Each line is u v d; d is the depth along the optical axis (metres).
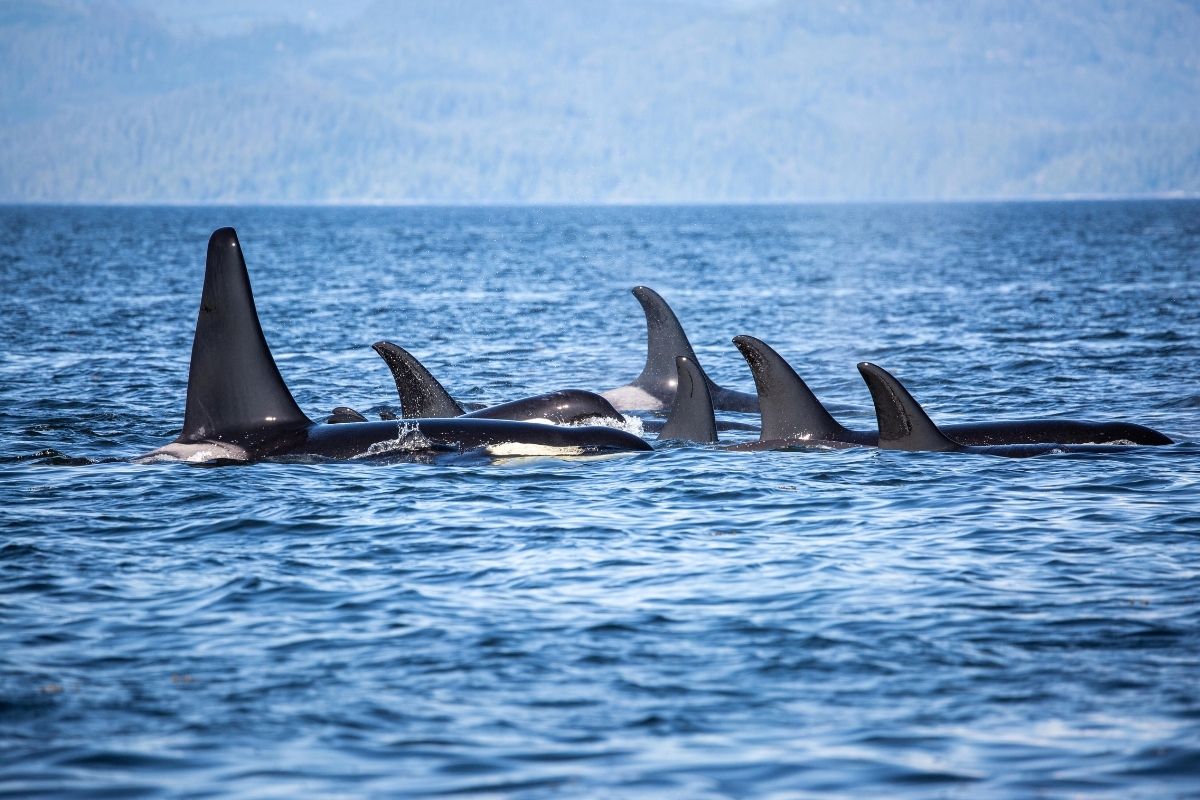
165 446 67.38
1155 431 70.56
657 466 65.31
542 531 52.97
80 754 31.75
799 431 69.75
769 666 37.50
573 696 35.38
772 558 48.81
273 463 65.38
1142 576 45.84
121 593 44.72
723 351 131.88
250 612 42.69
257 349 67.69
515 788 30.05
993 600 43.25
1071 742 32.19
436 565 48.19
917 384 100.44
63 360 118.25
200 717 34.00
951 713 34.00
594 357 124.69
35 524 54.12
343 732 33.09
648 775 30.67
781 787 30.09
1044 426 69.38
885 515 55.16
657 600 43.72
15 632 40.62
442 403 73.44
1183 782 30.03
